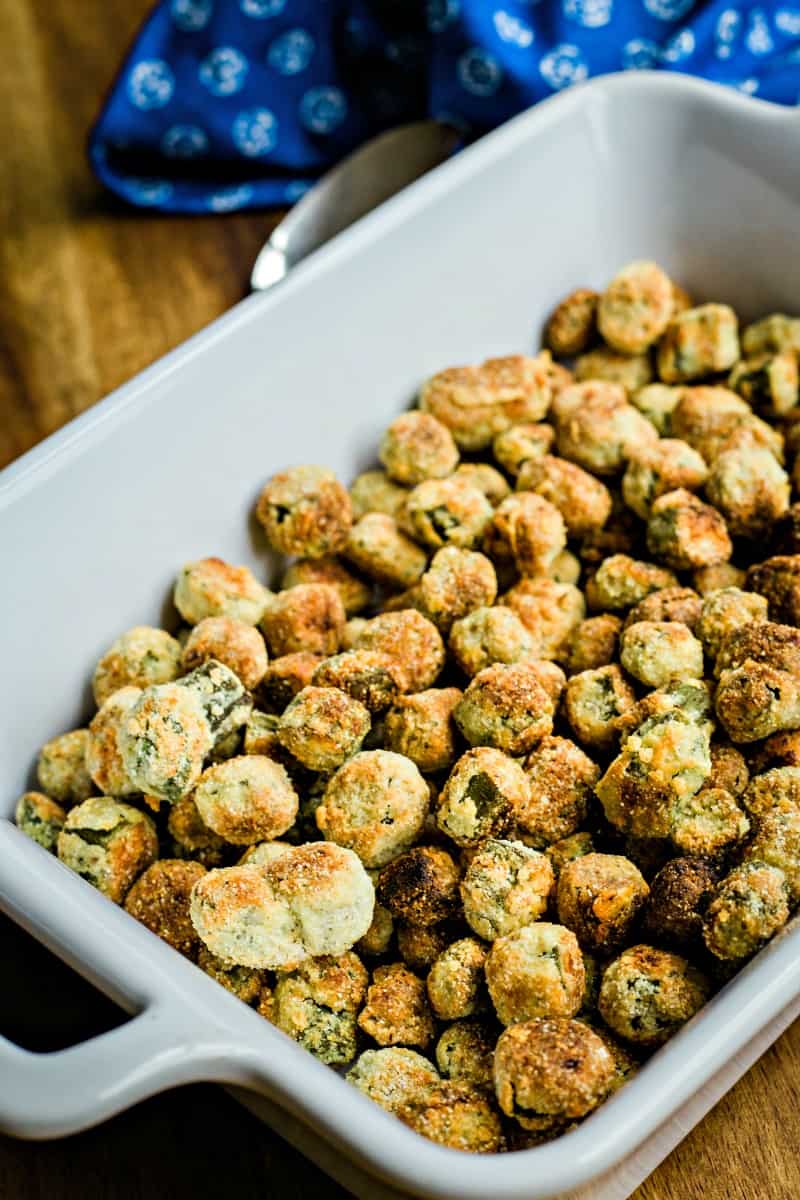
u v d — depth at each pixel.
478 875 0.36
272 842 0.38
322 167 0.55
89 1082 0.30
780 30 0.52
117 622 0.42
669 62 0.51
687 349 0.46
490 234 0.46
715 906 0.35
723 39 0.51
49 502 0.40
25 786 0.40
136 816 0.39
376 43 0.54
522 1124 0.33
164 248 0.53
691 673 0.39
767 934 0.34
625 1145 0.30
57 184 0.55
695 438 0.45
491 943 0.36
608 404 0.45
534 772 0.38
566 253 0.47
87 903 0.33
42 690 0.41
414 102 0.54
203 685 0.39
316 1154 0.34
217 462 0.43
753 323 0.48
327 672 0.39
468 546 0.43
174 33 0.54
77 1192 0.36
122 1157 0.37
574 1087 0.33
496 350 0.47
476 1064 0.35
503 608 0.41
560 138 0.46
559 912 0.36
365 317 0.44
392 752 0.39
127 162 0.55
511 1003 0.35
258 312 0.42
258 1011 0.36
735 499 0.43
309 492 0.43
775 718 0.38
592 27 0.51
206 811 0.38
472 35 0.50
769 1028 0.34
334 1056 0.36
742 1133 0.36
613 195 0.47
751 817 0.37
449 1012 0.36
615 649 0.41
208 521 0.43
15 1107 0.30
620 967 0.35
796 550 0.42
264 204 0.53
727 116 0.46
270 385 0.43
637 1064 0.35
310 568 0.44
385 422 0.46
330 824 0.38
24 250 0.53
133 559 0.42
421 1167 0.30
